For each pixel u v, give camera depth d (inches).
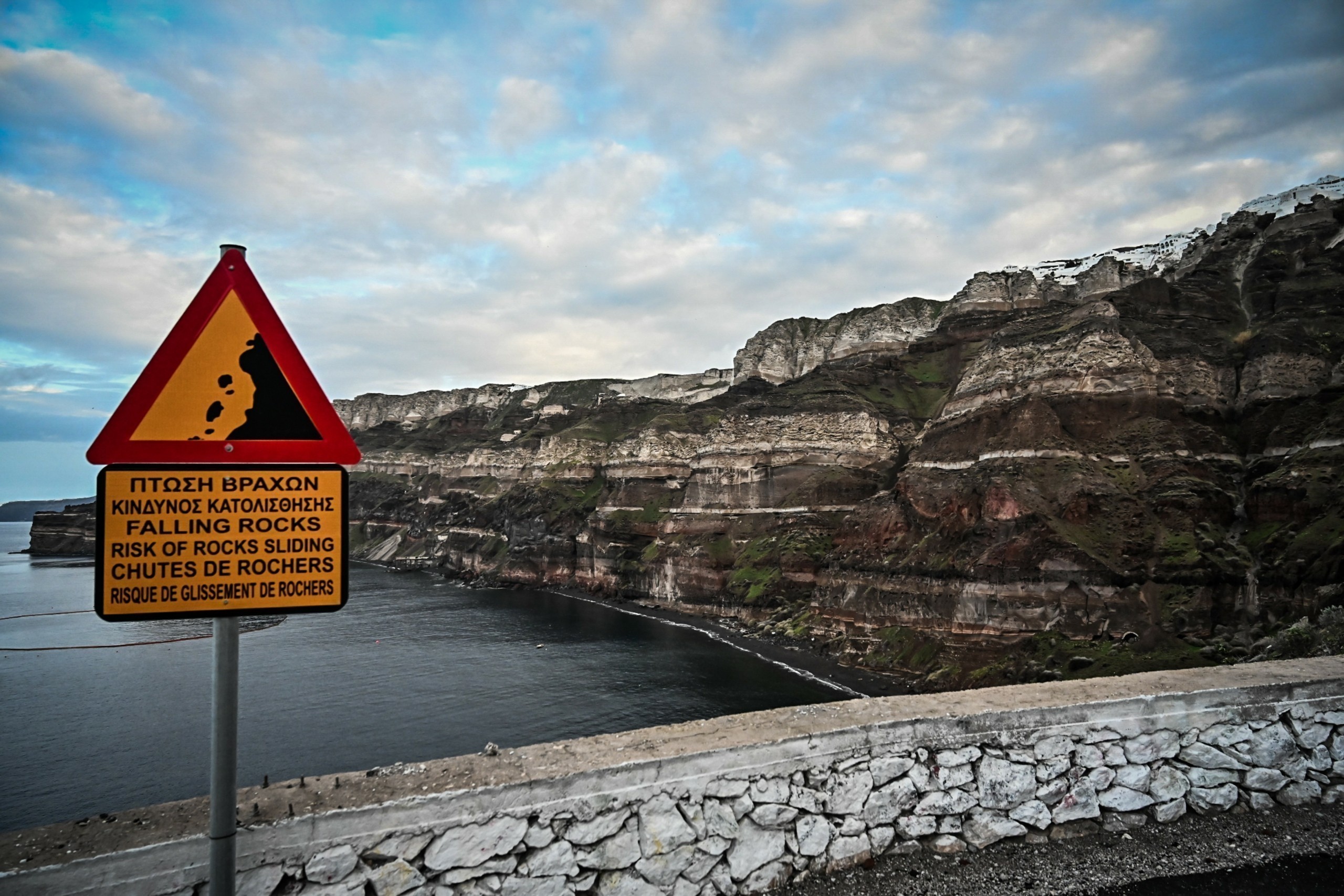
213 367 192.7
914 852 305.7
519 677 2480.3
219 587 189.5
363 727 1978.3
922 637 2319.1
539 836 255.1
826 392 4045.3
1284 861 313.3
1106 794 332.8
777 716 318.7
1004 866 303.3
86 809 1515.7
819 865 291.6
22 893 198.4
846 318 5383.9
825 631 2748.5
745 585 3425.2
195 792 1596.9
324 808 234.5
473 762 269.3
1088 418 2427.4
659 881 268.1
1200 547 1973.4
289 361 199.3
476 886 246.5
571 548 4820.4
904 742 311.4
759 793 286.5
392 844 238.4
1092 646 1903.3
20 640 3166.8
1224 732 354.9
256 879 222.1
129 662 2738.7
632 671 2519.7
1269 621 1776.6
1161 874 302.2
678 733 298.7
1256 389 2385.6
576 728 1962.4
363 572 6013.8
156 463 186.2
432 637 3203.7
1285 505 1975.9
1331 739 369.4
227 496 191.6
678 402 6934.1
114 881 209.2
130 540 183.5
